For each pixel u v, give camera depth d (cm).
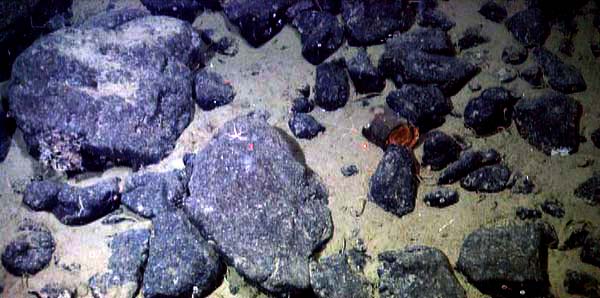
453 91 167
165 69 171
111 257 142
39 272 144
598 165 150
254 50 183
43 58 165
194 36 180
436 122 161
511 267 132
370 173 154
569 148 153
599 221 141
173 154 163
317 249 142
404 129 159
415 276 134
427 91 162
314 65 178
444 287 132
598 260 133
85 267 143
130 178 155
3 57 180
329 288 133
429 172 154
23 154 165
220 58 183
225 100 171
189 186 149
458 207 147
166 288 135
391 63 170
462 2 188
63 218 151
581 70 168
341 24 183
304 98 169
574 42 174
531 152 155
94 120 159
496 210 146
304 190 148
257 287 137
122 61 168
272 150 151
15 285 143
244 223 140
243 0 183
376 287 136
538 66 169
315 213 145
